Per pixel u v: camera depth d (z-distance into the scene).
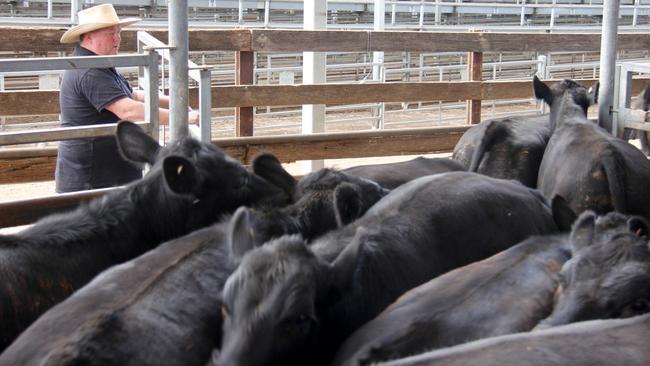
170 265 3.54
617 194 5.76
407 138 8.74
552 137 6.75
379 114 16.20
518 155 6.99
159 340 3.08
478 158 7.02
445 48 9.62
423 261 4.23
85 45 6.90
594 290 3.37
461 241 4.48
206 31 8.41
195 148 4.61
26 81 16.47
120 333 3.03
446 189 4.72
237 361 2.96
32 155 7.21
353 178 4.71
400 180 6.04
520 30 22.03
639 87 11.54
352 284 3.42
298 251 3.28
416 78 21.52
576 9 26.28
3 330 3.68
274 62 20.45
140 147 4.84
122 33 8.55
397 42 9.36
